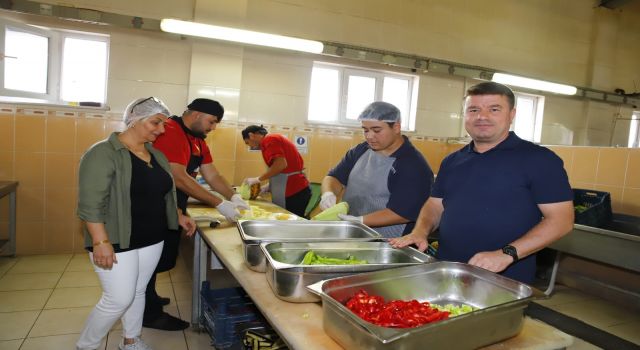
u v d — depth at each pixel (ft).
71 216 12.59
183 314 9.14
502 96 4.84
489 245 4.95
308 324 3.68
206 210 9.12
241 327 6.91
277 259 5.07
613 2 18.03
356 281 3.72
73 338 7.82
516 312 3.31
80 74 12.62
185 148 7.99
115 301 5.92
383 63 15.15
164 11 12.64
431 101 16.29
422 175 6.60
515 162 4.83
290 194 12.20
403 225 6.86
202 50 13.07
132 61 12.60
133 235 5.99
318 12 14.34
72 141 12.32
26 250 12.29
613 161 11.38
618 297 10.98
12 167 11.91
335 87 15.43
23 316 8.57
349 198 7.44
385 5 15.19
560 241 9.87
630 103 18.95
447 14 16.08
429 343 2.85
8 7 11.09
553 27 17.74
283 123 14.39
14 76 11.75
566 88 15.92
